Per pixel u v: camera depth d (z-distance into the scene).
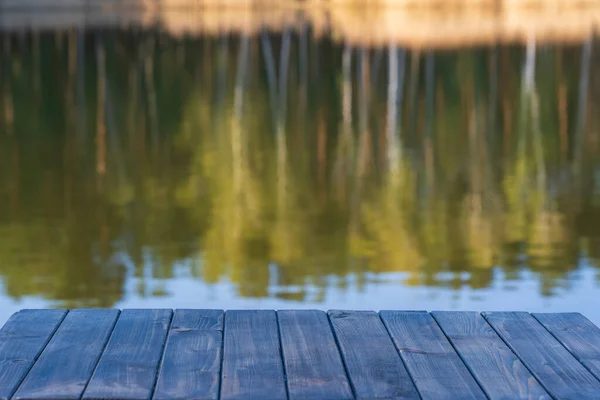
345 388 4.06
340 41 77.56
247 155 32.47
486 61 65.56
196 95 55.97
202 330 4.84
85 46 77.12
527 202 22.97
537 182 26.33
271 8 108.00
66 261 16.50
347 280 14.80
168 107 50.41
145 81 63.12
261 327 4.91
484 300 13.24
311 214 21.84
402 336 4.76
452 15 97.88
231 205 22.88
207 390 4.03
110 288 14.52
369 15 98.69
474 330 4.85
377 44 74.69
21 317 4.98
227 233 19.09
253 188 25.67
